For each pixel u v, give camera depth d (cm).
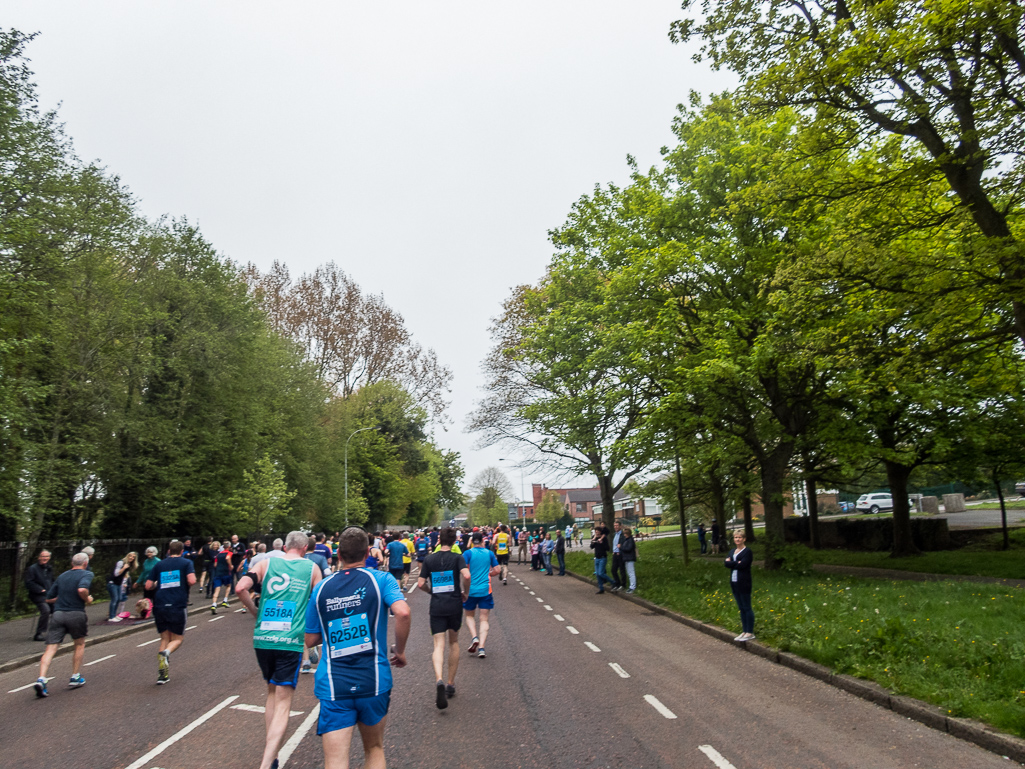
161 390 2997
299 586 604
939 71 1110
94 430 2383
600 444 2348
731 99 1305
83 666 1157
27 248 1933
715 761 562
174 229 3175
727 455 2066
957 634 904
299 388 4200
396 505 6175
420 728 677
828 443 2158
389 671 441
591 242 2534
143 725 727
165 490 2834
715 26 1262
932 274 1236
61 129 2048
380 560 1669
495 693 819
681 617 1426
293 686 587
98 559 2486
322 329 4709
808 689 816
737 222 1888
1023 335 1229
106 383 2412
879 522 3006
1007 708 623
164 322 2928
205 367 3033
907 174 1202
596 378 2278
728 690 814
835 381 1800
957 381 1870
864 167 1312
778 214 1558
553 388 2584
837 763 554
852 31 1123
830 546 3491
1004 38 1065
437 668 752
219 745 642
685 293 2077
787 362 1700
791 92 1202
